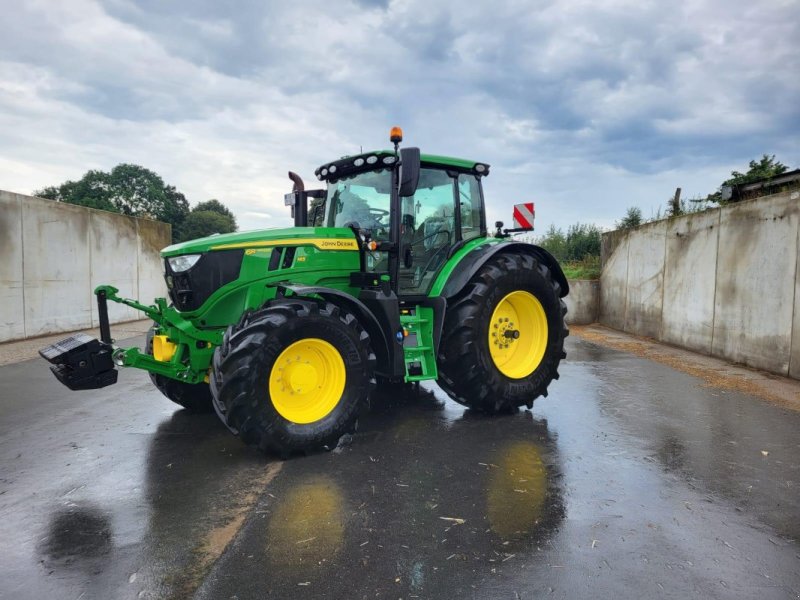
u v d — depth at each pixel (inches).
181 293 160.7
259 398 139.6
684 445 157.3
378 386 233.0
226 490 126.9
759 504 119.5
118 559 97.5
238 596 86.7
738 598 86.4
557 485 129.3
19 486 129.4
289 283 165.0
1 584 90.1
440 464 142.9
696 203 398.3
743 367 272.2
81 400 210.1
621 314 422.0
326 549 100.7
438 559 97.4
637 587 89.0
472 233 211.0
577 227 615.2
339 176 205.0
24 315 361.4
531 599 85.9
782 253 247.6
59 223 394.0
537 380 194.9
